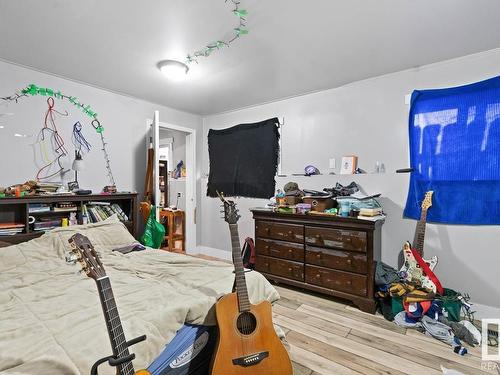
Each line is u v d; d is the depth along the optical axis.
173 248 4.48
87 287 1.50
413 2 1.62
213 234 4.29
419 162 2.54
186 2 1.62
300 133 3.37
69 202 2.66
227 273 1.73
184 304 1.27
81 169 2.78
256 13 1.73
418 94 2.53
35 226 2.44
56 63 2.48
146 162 3.60
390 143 2.72
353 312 2.38
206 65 2.50
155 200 3.28
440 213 2.42
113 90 3.19
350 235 2.48
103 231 2.46
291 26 1.88
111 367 0.90
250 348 1.25
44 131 2.68
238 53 2.27
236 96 3.40
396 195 2.68
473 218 2.28
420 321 2.07
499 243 2.19
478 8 1.67
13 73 2.48
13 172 2.49
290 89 3.14
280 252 2.93
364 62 2.45
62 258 2.04
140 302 1.30
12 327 1.04
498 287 2.20
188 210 4.34
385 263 2.72
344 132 3.02
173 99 3.52
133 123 3.46
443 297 2.12
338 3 1.63
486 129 2.23
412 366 1.64
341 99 3.04
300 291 2.85
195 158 4.31
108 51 2.25
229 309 1.33
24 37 2.03
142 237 3.14
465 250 2.33
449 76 2.40
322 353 1.77
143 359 1.01
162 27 1.90
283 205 3.01
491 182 2.21
